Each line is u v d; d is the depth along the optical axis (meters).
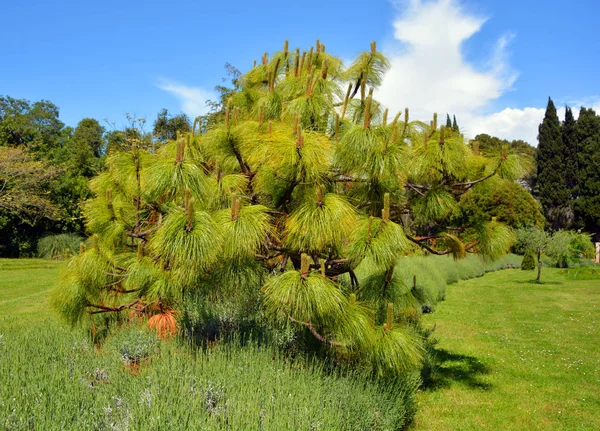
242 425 2.88
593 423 5.02
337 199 3.46
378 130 3.65
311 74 4.32
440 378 6.56
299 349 4.46
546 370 7.09
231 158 4.04
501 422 5.00
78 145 26.80
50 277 15.02
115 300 4.72
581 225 36.22
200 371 3.71
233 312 5.18
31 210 22.64
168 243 3.12
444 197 4.02
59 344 4.49
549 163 37.38
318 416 3.12
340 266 4.29
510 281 21.53
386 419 3.74
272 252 4.19
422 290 5.41
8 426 2.73
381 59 4.69
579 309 13.26
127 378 3.69
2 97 39.06
